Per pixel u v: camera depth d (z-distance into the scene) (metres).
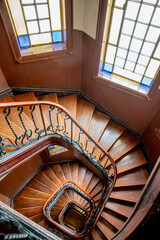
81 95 4.86
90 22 3.28
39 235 1.17
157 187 1.41
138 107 3.89
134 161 4.07
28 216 4.43
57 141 3.50
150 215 1.17
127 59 3.63
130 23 3.10
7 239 0.75
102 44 3.48
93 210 4.68
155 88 3.28
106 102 4.46
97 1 2.88
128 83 3.83
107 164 4.00
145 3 2.76
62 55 3.85
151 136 3.83
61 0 3.27
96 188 5.18
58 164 5.66
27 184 5.03
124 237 1.56
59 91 4.61
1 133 2.84
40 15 3.34
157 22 2.83
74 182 4.87
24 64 3.73
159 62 3.23
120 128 4.52
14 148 2.63
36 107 3.81
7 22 3.01
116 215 3.82
